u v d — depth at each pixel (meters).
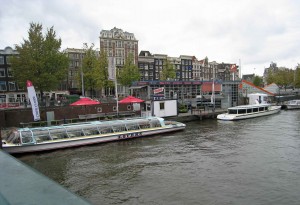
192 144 23.19
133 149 21.89
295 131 28.50
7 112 27.77
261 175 15.25
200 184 14.12
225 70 104.00
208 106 47.50
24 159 19.41
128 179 15.05
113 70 30.77
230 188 13.55
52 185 1.35
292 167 16.53
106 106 34.62
